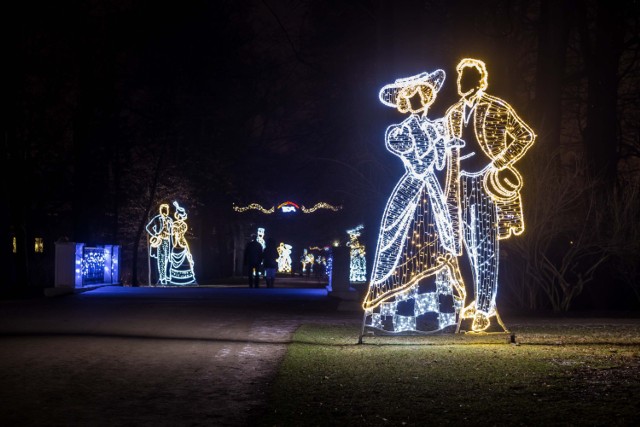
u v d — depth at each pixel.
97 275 26.23
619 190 21.91
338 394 8.13
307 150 34.31
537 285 20.98
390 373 9.37
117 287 26.38
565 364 9.93
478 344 12.16
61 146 33.78
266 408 7.54
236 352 11.17
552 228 20.11
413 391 8.24
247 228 65.19
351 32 28.41
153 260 41.09
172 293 23.47
